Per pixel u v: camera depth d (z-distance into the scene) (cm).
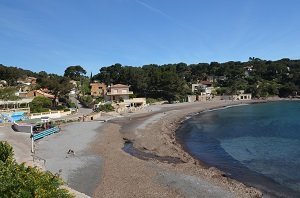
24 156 3794
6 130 5412
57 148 4381
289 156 4219
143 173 3275
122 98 12031
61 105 9506
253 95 17388
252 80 19675
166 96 14025
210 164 3859
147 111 10288
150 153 4344
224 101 15412
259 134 6162
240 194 2753
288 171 3519
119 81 14712
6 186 1402
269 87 17850
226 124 7775
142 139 5366
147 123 7469
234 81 19362
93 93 13725
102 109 9369
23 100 8288
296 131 6431
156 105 12456
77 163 3631
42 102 8488
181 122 8162
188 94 15775
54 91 9500
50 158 3819
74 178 3092
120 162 3703
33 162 3488
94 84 13825
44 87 10088
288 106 12812
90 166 3516
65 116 7812
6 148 2358
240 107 12900
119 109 9794
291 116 9262
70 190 2333
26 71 18025
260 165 3791
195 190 2817
